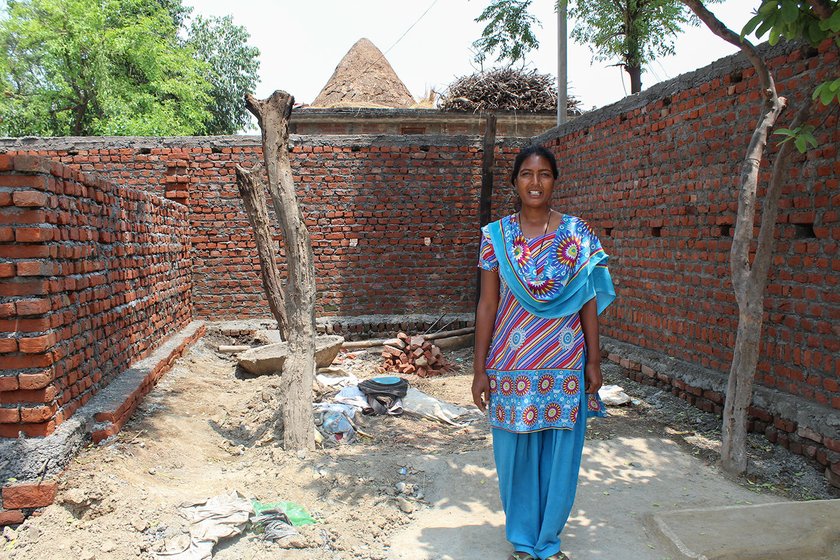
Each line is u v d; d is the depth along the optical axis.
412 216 10.09
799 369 4.56
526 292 2.93
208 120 24.66
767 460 4.43
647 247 6.85
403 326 9.96
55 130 21.58
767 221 4.09
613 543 3.33
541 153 2.99
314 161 9.89
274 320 9.94
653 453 4.65
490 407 3.11
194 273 9.90
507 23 12.48
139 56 20.75
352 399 5.91
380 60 17.50
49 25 20.23
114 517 3.51
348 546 3.36
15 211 3.79
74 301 4.51
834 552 3.16
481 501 3.90
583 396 3.03
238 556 3.27
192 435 5.14
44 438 3.80
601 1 11.30
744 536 3.25
